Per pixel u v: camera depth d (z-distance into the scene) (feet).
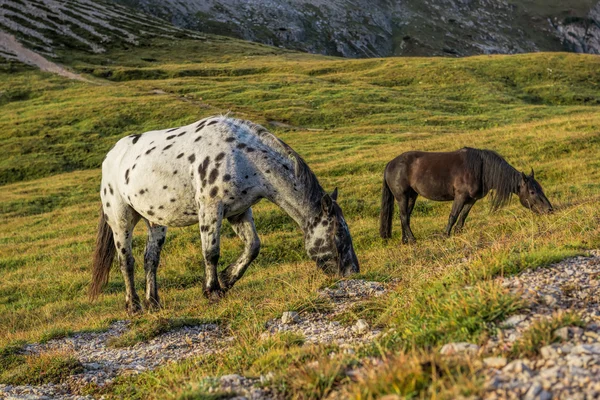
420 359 13.05
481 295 16.56
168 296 38.14
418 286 22.13
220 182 28.30
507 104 157.69
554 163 68.08
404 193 44.96
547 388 11.34
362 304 23.49
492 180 40.73
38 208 88.48
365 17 566.77
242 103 157.99
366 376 13.39
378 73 198.59
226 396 14.80
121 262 32.86
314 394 13.76
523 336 14.02
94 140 132.98
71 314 38.96
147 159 29.91
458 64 201.26
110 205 32.48
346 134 122.11
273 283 34.88
